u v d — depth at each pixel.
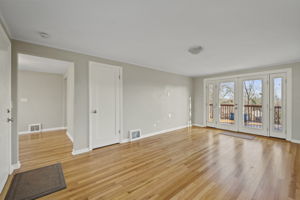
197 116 5.91
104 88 3.37
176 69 4.59
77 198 1.61
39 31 2.11
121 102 3.66
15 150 2.29
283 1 1.45
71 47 2.73
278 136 3.99
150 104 4.37
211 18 1.78
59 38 2.35
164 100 4.80
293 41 2.42
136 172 2.17
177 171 2.20
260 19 1.79
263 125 4.27
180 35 2.24
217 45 2.62
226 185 1.83
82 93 3.03
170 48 2.78
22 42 2.39
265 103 4.21
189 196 1.63
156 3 1.50
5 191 1.72
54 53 2.71
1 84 1.76
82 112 3.02
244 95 4.64
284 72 3.86
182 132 4.80
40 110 4.98
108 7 1.57
